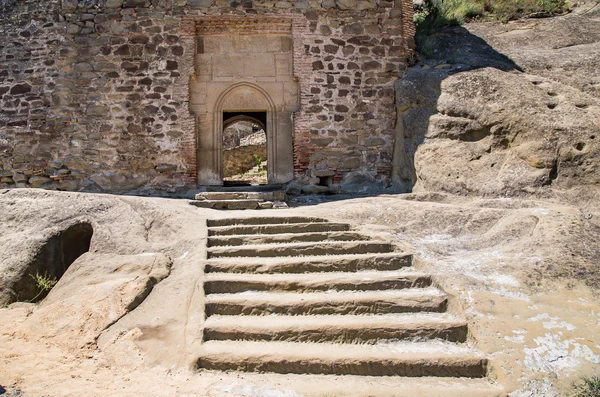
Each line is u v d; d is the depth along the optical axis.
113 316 4.75
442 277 5.21
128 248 6.14
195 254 5.84
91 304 4.93
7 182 10.55
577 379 3.94
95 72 10.55
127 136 10.51
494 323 4.53
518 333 4.41
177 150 10.51
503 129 8.48
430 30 12.82
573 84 9.43
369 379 4.14
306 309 4.92
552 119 8.19
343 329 4.56
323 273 5.59
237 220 6.94
